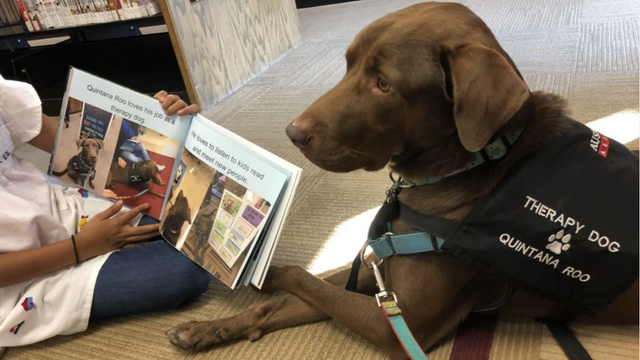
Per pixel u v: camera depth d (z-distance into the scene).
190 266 1.32
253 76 3.26
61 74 3.48
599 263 0.96
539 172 0.97
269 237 1.19
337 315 1.14
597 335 1.14
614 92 2.20
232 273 1.20
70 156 1.52
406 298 1.06
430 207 1.05
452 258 1.05
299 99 2.77
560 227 0.96
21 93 1.38
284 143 2.28
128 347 1.27
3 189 1.27
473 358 1.12
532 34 3.12
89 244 1.30
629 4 3.33
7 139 1.36
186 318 1.34
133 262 1.31
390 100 0.99
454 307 1.11
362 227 1.62
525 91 0.86
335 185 1.88
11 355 1.29
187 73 2.70
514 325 1.19
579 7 3.48
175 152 1.40
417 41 0.96
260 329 1.23
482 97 0.87
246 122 2.57
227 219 1.25
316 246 1.56
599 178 0.97
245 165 1.24
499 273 0.99
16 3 2.99
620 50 2.62
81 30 3.21
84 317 1.28
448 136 1.01
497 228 0.97
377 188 1.82
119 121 1.45
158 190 1.43
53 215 1.39
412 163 1.08
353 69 1.06
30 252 1.22
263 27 3.35
